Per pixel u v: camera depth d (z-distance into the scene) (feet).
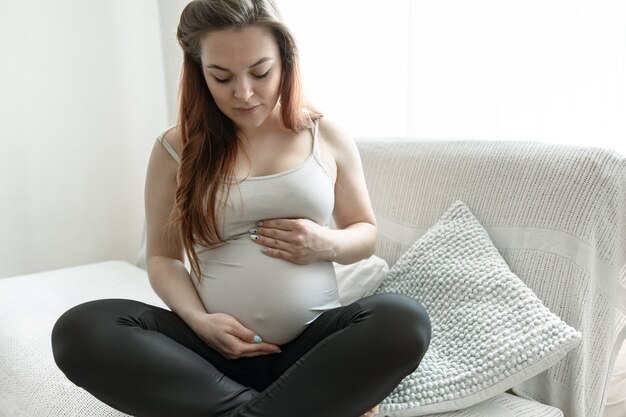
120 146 8.95
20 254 8.49
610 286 4.33
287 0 7.11
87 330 3.61
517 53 5.25
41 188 8.48
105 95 8.71
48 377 4.37
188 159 4.12
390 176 5.51
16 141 8.23
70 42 8.38
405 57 6.19
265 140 4.25
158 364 3.57
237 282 4.06
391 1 6.22
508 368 3.84
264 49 3.78
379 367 3.55
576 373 4.19
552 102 5.15
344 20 6.65
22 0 8.00
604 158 4.34
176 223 4.23
